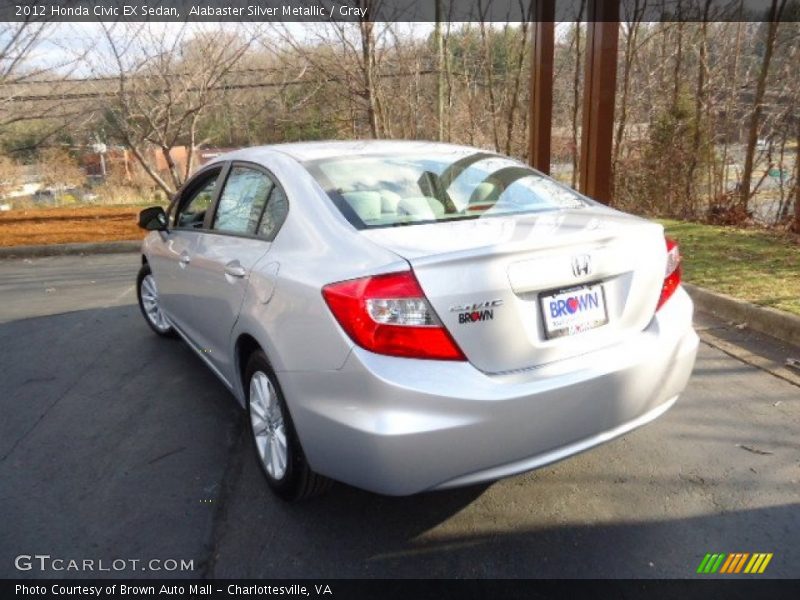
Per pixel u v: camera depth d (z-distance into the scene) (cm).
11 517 264
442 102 1172
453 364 207
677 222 927
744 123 1109
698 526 245
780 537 238
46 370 436
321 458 229
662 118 1213
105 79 1012
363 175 285
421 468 204
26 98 1077
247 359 297
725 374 382
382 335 204
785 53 983
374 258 215
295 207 270
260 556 237
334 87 1047
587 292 232
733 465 286
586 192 734
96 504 273
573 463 292
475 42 1280
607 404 229
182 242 380
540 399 212
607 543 238
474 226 246
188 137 1234
